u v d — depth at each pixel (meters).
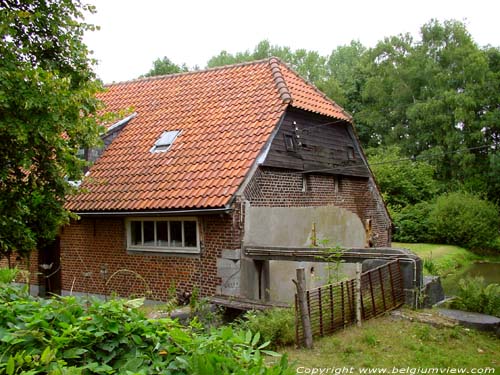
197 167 13.67
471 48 43.69
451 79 43.34
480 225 32.31
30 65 9.78
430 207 34.44
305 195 15.70
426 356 8.45
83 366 3.57
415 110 43.38
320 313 9.25
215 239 12.79
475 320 10.34
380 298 10.70
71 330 3.74
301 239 15.23
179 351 3.82
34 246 11.23
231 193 12.29
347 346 8.73
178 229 13.46
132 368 3.63
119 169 14.95
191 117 16.08
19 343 3.67
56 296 4.46
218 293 12.65
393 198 35.78
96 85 11.06
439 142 42.84
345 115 17.69
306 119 16.05
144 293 13.76
